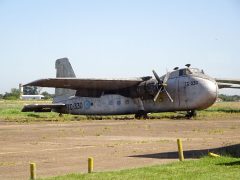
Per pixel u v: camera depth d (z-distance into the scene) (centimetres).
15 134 2920
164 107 4728
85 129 3288
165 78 4650
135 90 4800
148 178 1236
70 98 5247
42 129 3331
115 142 2359
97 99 5097
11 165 1585
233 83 5559
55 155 1856
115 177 1257
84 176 1284
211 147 2011
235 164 1451
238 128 3180
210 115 5309
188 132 2909
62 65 5466
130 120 4453
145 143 2281
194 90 4500
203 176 1245
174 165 1454
